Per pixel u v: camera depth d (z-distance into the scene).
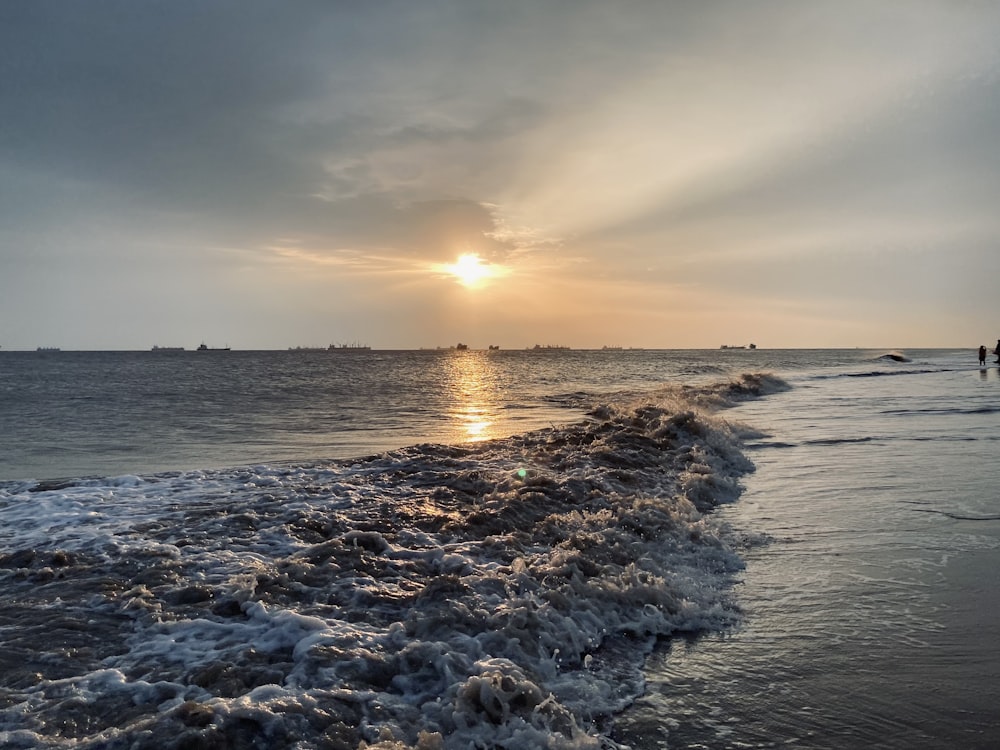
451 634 4.67
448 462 11.92
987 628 5.22
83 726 3.49
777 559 7.03
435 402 30.34
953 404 24.30
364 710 3.72
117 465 13.23
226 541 7.01
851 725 3.91
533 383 46.91
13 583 5.71
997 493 9.84
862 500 9.59
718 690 4.35
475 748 3.54
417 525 7.77
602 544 6.92
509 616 4.96
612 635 5.18
